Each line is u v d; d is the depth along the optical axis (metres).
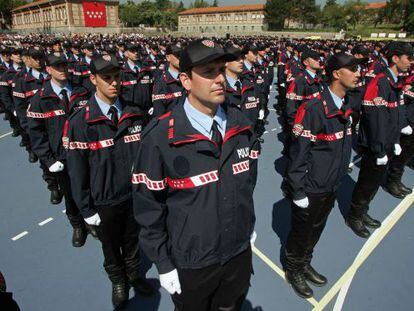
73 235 4.00
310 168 2.87
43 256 3.77
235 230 1.97
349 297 3.25
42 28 67.31
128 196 2.85
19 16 78.56
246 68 6.24
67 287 3.33
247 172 1.98
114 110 2.68
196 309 2.13
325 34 54.12
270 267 3.65
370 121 3.79
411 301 3.21
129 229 3.01
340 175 2.92
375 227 4.36
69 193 3.75
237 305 2.33
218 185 1.85
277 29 68.75
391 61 3.89
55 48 11.43
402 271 3.59
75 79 7.97
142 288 3.23
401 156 5.00
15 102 5.46
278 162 6.60
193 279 1.97
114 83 2.55
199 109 1.80
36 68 5.36
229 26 74.06
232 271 2.12
